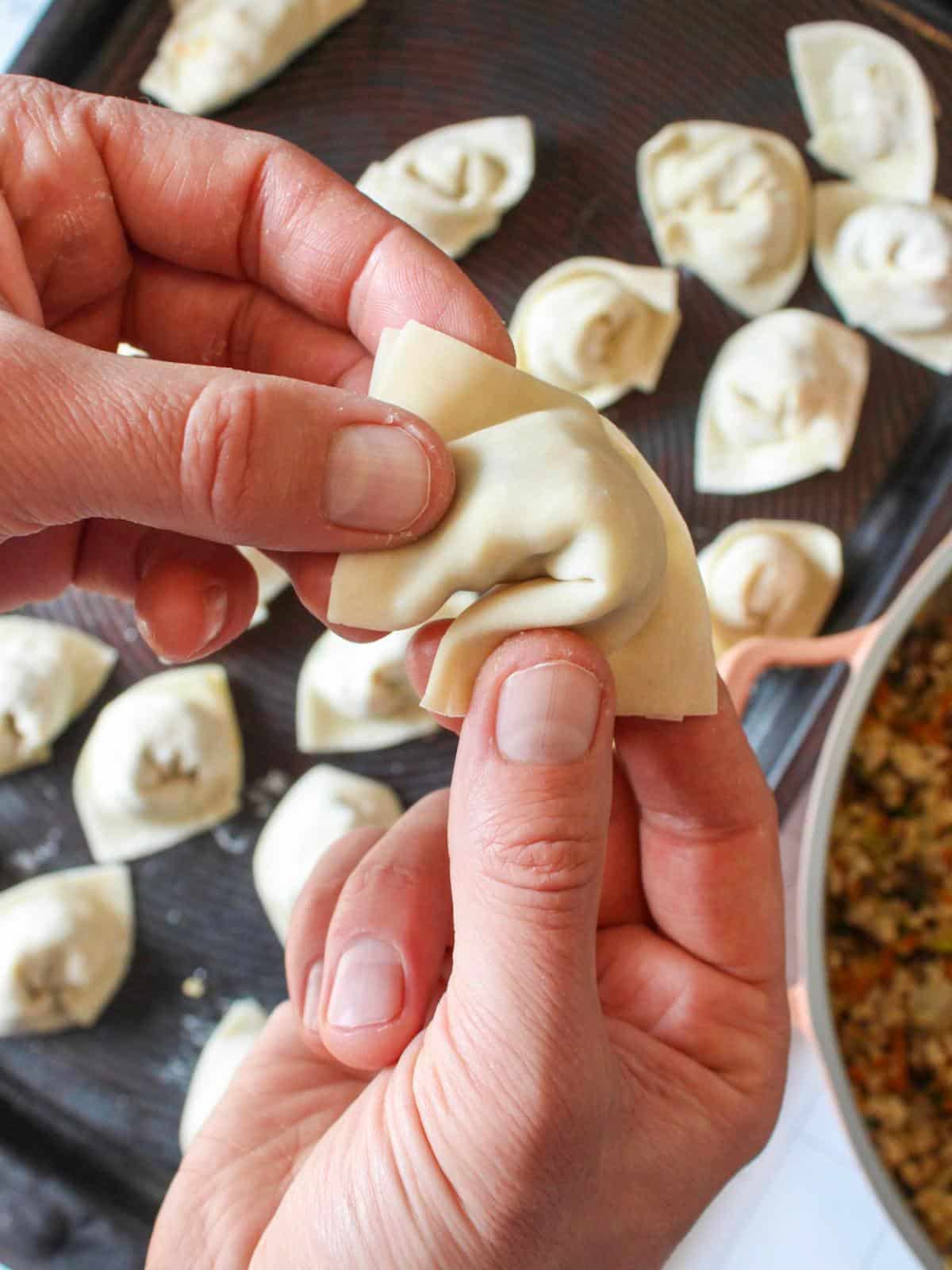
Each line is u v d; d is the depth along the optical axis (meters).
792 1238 0.34
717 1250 0.35
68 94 0.25
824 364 0.38
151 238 0.26
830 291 0.39
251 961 0.38
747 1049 0.24
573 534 0.19
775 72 0.39
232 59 0.37
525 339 0.39
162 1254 0.23
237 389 0.19
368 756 0.38
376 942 0.24
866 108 0.38
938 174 0.39
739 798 0.24
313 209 0.25
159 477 0.19
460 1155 0.19
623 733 0.24
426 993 0.24
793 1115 0.35
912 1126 0.34
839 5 0.38
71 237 0.25
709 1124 0.23
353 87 0.39
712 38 0.39
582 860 0.19
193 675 0.38
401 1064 0.21
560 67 0.39
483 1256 0.19
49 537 0.26
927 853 0.35
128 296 0.27
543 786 0.19
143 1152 0.37
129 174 0.25
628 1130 0.21
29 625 0.39
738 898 0.24
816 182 0.39
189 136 0.25
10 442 0.18
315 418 0.19
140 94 0.38
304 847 0.36
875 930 0.34
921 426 0.38
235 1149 0.24
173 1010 0.38
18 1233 0.36
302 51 0.38
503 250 0.39
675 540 0.22
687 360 0.39
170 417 0.18
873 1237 0.34
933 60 0.38
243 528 0.19
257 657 0.39
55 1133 0.37
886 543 0.38
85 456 0.19
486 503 0.19
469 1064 0.19
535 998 0.19
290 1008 0.28
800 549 0.38
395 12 0.39
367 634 0.23
